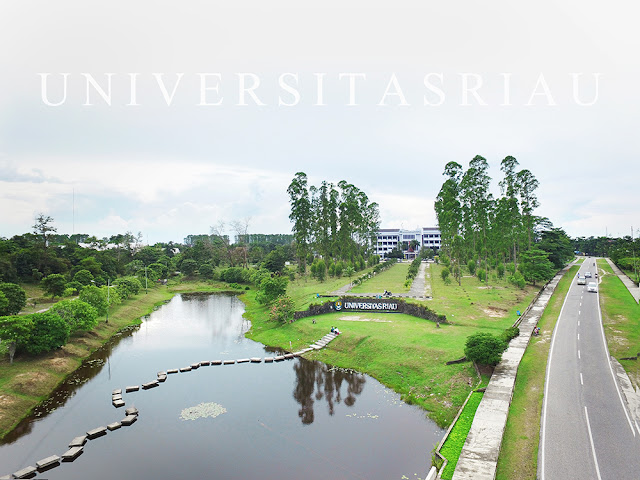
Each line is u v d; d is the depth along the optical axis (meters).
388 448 29.59
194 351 55.09
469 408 31.95
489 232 92.38
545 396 31.98
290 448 29.97
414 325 55.31
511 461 24.28
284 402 38.03
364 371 45.22
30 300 79.31
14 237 110.56
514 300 66.50
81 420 35.16
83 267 100.75
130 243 151.12
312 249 128.25
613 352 41.75
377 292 79.06
